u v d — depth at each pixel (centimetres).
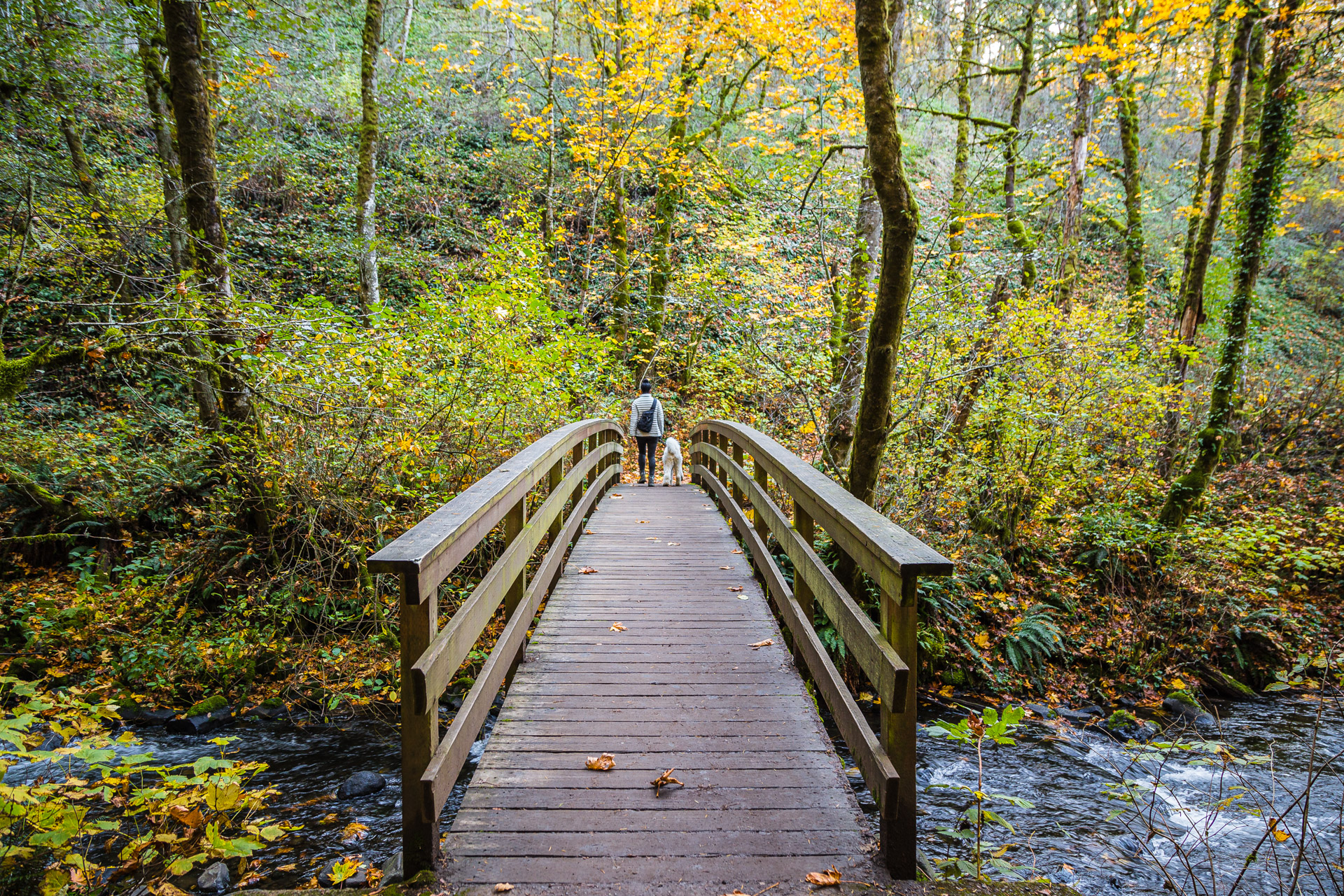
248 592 694
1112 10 1162
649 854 230
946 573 211
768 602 502
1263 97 1017
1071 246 1100
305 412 630
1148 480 1087
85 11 845
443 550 232
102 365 579
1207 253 1147
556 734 311
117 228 838
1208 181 1296
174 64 676
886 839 220
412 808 215
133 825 410
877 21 496
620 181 1544
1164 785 539
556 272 1504
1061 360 920
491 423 784
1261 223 937
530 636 430
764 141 1534
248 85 1029
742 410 1317
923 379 794
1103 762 582
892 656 217
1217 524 1062
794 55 1090
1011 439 911
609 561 609
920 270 794
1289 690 759
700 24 1206
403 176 1595
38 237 701
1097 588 883
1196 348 1145
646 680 368
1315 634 831
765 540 534
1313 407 1458
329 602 702
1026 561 898
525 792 265
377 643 686
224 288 676
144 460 857
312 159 1574
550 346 920
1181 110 1725
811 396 911
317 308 669
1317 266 2242
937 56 1395
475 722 265
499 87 1819
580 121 1603
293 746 569
